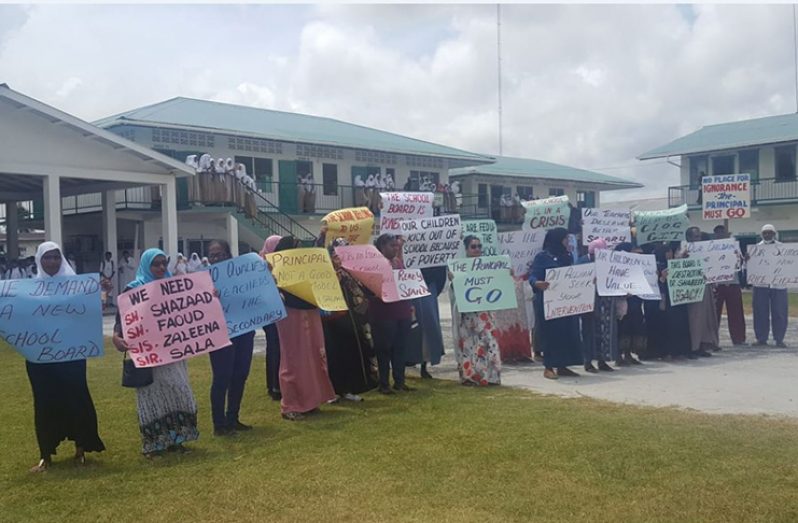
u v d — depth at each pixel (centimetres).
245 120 3059
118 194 2559
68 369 596
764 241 1261
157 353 613
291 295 754
